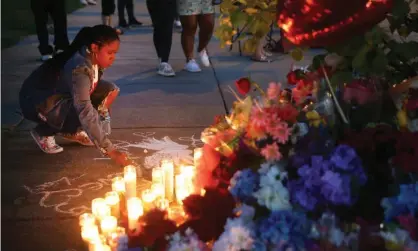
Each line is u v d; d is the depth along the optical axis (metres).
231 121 2.23
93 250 2.40
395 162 1.75
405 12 1.97
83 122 3.33
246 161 2.00
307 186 1.71
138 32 9.46
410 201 1.67
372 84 2.03
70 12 12.13
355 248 1.68
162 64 6.15
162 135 4.21
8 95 5.26
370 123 1.90
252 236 1.71
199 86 5.70
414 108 1.90
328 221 1.67
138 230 2.04
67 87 3.67
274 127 1.86
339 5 1.80
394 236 1.63
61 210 2.99
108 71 6.38
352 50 2.00
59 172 3.48
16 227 2.80
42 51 6.96
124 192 2.97
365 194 1.77
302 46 1.99
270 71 6.34
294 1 1.86
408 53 2.00
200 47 6.54
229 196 1.92
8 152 3.81
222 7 2.34
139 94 5.37
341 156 1.71
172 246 1.82
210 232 1.89
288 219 1.70
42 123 3.76
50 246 2.63
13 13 11.24
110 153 3.42
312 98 2.10
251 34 2.35
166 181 3.00
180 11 6.12
